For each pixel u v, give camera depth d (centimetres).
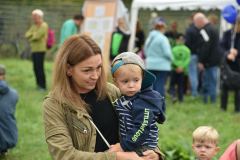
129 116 299
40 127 891
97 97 304
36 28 1238
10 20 2261
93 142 293
